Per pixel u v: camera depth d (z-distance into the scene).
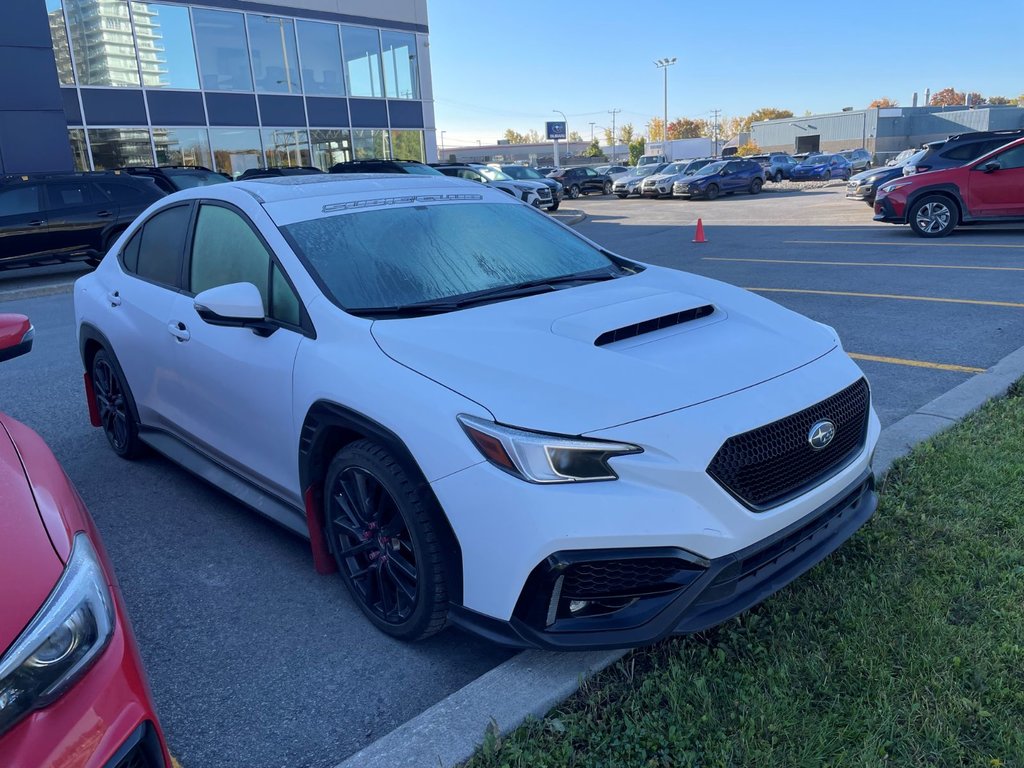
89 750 1.49
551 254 3.76
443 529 2.51
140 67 21.67
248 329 3.36
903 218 13.60
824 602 2.89
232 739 2.47
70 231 13.49
